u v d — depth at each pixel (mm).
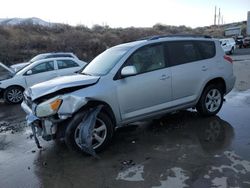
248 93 9547
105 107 5301
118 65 5570
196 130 6059
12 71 11945
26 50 30781
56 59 12039
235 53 33531
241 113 7117
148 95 5793
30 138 6352
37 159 5188
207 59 6703
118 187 4062
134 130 6301
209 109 6832
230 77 7004
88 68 6191
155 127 6410
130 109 5629
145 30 55031
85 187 4133
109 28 51500
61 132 5035
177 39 6367
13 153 5555
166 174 4309
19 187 4262
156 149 5227
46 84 5352
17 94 11062
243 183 3928
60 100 4875
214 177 4121
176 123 6582
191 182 4039
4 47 29500
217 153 4883
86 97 5035
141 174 4371
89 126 4930
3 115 9000
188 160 4703
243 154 4785
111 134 5336
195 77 6430
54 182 4332
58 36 37969
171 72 6090
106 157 5035
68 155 5242
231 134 5707
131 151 5215
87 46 34969
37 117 5008
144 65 5836
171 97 6145
